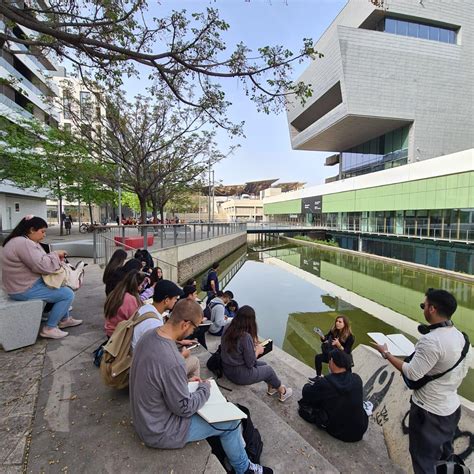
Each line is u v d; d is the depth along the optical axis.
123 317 3.16
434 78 30.64
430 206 24.14
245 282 21.83
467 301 17.00
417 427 2.25
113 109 13.18
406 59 29.83
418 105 30.50
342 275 24.69
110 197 23.61
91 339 3.91
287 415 3.59
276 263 31.33
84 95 16.31
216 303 6.37
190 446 2.05
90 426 2.30
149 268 8.09
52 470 1.88
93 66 4.87
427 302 2.25
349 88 29.05
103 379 2.58
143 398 1.91
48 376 3.02
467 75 31.56
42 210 30.34
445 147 31.28
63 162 16.92
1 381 2.91
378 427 3.68
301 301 16.94
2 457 1.98
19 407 2.53
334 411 3.13
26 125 18.52
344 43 28.55
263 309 15.29
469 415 3.01
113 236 11.57
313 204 47.47
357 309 15.57
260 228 47.53
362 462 2.98
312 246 42.91
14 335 3.55
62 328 4.27
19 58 22.77
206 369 4.01
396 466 2.96
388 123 31.75
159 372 1.87
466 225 21.27
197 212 70.19
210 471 1.87
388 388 4.19
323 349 5.32
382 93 29.67
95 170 17.12
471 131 31.86
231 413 2.08
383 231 31.00
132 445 2.09
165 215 60.19
